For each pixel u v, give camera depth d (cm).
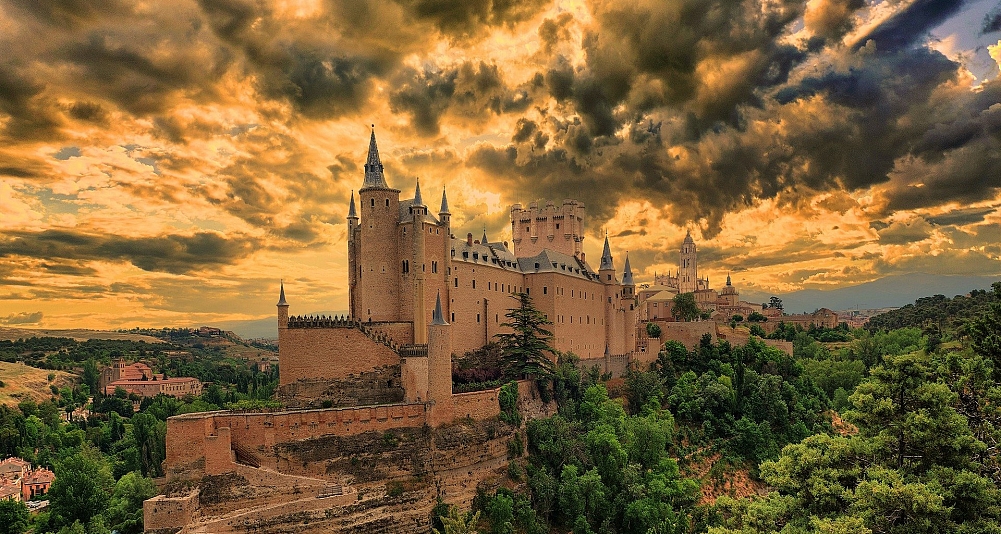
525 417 12406
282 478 8794
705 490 12912
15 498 13962
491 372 12719
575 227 18638
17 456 18225
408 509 9662
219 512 8494
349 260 13088
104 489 12269
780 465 6750
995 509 5669
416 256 12162
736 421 14838
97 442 18588
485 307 13938
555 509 10806
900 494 5503
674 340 18700
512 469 11081
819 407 16638
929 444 6275
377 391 11400
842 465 6606
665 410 14625
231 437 9100
